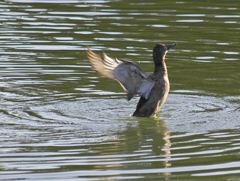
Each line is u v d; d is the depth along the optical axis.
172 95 14.48
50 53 17.94
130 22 21.47
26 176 9.28
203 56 17.72
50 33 20.02
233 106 13.55
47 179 9.17
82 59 17.48
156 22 21.45
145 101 12.90
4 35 19.66
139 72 11.66
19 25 21.03
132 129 12.00
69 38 19.42
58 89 14.89
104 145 10.88
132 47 18.36
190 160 10.10
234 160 10.06
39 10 23.45
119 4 24.58
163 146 10.85
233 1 25.11
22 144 10.83
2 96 14.16
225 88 14.97
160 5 24.34
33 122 12.23
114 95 14.56
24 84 15.21
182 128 12.00
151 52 17.86
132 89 12.02
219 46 18.66
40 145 10.78
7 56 17.53
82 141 11.11
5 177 9.23
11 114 12.78
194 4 24.53
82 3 24.81
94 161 9.98
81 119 12.60
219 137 11.34
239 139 11.20
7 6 24.17
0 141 10.95
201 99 14.14
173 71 16.39
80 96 14.38
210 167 9.75
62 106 13.52
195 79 15.70
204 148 10.71
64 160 10.04
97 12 23.09
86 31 20.25
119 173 9.48
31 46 18.61
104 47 18.34
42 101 13.85
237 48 18.47
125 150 10.64
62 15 22.58
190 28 20.67
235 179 9.21
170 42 18.92
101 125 12.21
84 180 9.16
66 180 9.15
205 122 12.38
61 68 16.64
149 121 12.60
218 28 20.70
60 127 11.96
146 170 9.62
